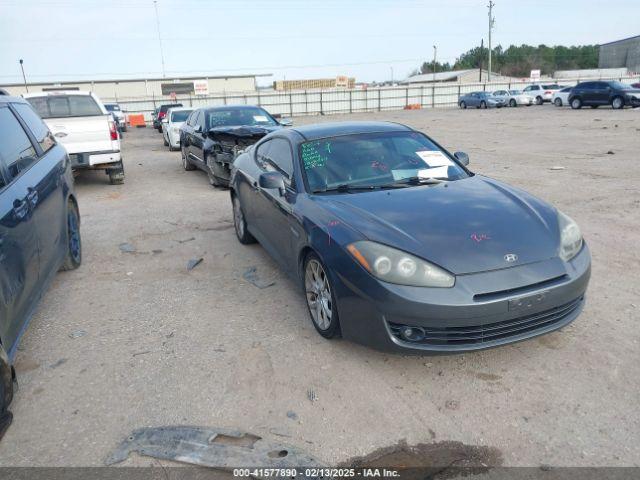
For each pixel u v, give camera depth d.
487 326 3.08
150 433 2.84
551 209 3.76
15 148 4.14
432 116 32.94
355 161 4.46
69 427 2.92
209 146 9.69
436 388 3.16
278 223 4.50
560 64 108.88
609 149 13.00
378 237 3.27
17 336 3.23
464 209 3.64
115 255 5.99
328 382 3.25
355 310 3.29
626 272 4.79
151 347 3.77
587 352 3.47
